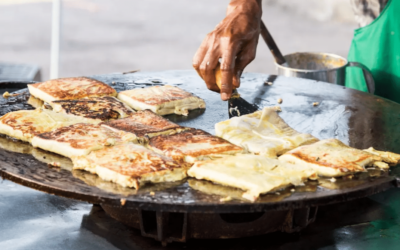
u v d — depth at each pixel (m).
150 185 1.76
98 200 1.64
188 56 9.12
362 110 2.69
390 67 3.54
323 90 3.03
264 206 1.59
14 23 10.70
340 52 8.77
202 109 2.75
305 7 11.88
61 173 1.86
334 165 1.86
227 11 2.44
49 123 2.32
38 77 5.89
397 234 1.99
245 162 1.88
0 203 2.28
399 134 2.37
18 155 2.05
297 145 2.15
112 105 2.59
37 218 2.16
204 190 1.73
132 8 12.65
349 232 2.01
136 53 9.17
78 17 11.55
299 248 1.89
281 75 3.39
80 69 8.09
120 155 1.93
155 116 2.46
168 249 1.88
